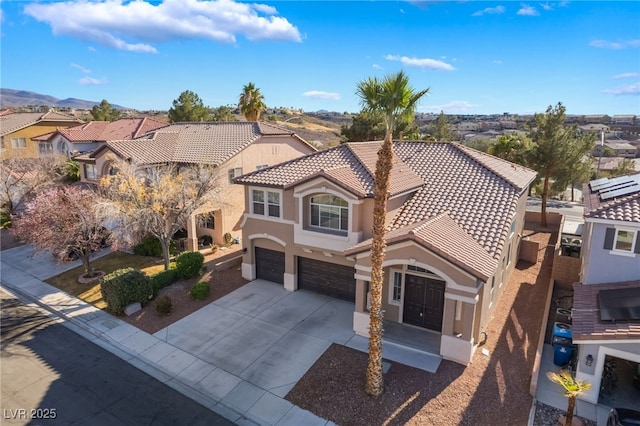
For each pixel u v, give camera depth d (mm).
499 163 24141
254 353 16406
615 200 16406
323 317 19250
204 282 21734
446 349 15562
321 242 20125
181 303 20859
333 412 13102
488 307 17469
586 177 33906
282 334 17797
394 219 19156
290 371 15219
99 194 24656
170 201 23250
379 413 12953
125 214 21734
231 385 14516
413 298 17922
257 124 34781
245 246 23578
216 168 26812
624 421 11531
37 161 36156
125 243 25156
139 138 33531
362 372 14992
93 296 21891
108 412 13203
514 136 40750
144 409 13352
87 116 94312
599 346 12938
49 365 15812
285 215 21594
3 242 30953
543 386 14148
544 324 17156
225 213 29484
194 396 14008
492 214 18203
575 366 14891
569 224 32250
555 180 34438
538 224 34375
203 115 60656
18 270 25781
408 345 16531
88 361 16109
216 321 19031
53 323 19297
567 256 22469
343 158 22078
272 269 23438
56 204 23047
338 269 21016
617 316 13172
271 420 12820
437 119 73062
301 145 37750
